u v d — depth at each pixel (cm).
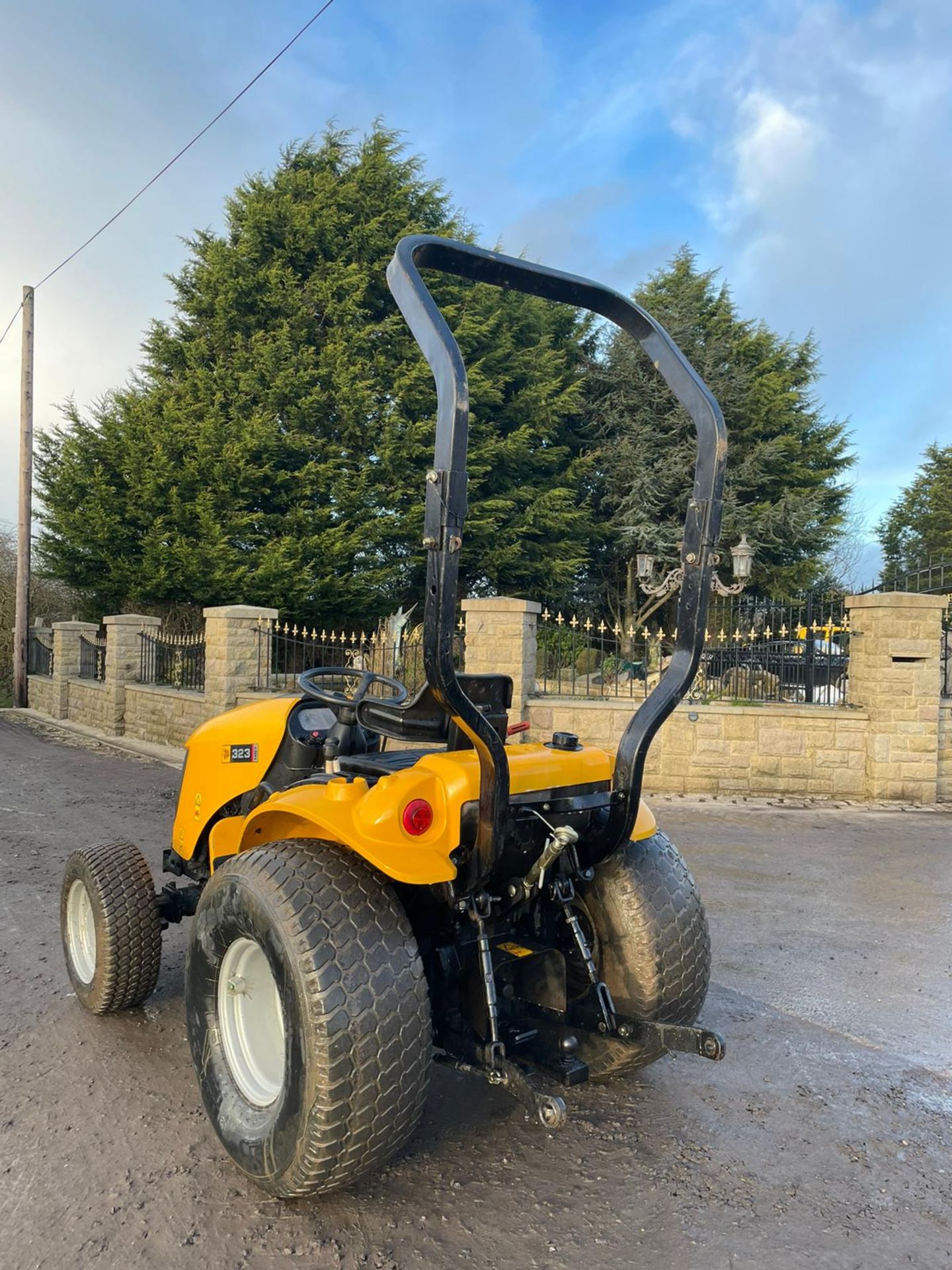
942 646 977
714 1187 269
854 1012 405
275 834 304
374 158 2041
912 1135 301
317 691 329
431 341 235
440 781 260
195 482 1794
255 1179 255
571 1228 248
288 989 238
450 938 288
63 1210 254
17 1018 386
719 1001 416
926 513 3684
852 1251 240
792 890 602
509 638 975
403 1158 283
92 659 1738
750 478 2178
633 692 1038
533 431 2083
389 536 1894
